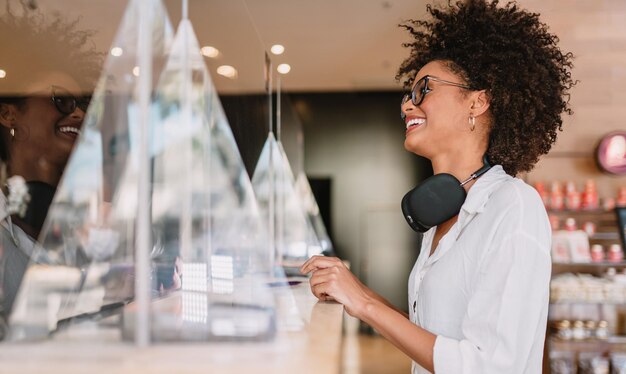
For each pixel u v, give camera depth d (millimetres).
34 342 655
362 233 7035
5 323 675
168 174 738
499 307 914
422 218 1126
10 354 621
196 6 832
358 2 4363
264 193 1633
